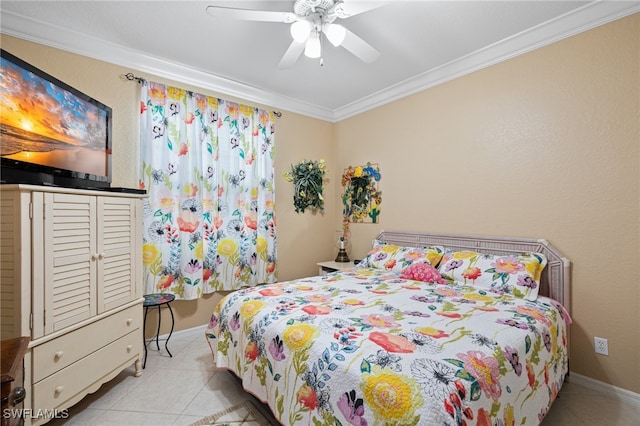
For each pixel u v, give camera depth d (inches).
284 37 91.6
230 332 75.4
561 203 84.7
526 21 83.5
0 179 58.2
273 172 134.9
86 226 66.9
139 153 102.2
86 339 66.4
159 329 103.3
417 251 110.1
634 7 72.2
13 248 54.2
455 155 109.7
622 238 74.8
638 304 72.6
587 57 79.8
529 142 90.8
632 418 67.2
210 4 76.5
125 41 93.5
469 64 103.8
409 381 40.4
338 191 159.9
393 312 65.5
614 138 75.8
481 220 102.6
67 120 74.0
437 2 75.7
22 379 41.7
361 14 80.2
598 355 78.2
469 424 37.9
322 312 65.4
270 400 58.4
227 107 121.6
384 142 136.2
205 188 115.4
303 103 146.2
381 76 118.3
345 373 44.9
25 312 54.5
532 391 52.5
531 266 82.5
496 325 58.4
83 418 66.1
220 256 119.3
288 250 144.3
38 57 84.6
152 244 102.4
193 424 64.4
